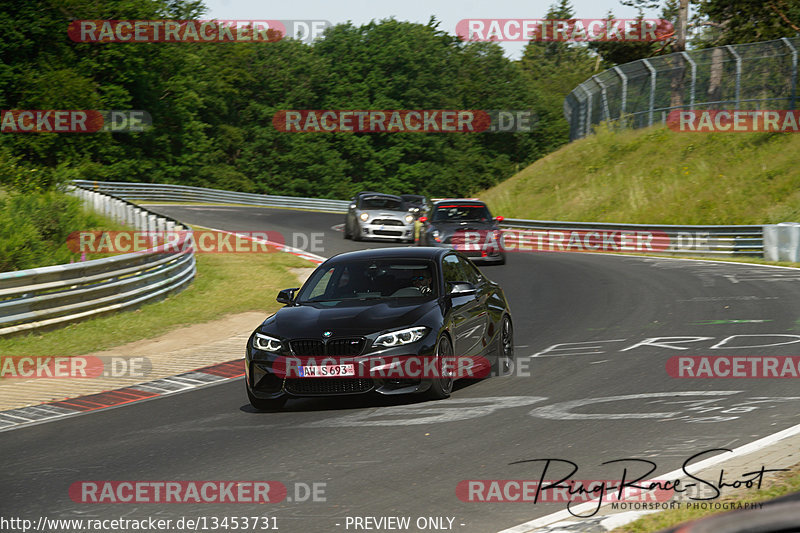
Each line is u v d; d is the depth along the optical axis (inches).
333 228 5113.2
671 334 1635.1
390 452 897.5
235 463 890.7
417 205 5137.8
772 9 7263.8
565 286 2544.3
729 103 5502.0
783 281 2474.2
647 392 1141.1
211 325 2042.3
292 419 1095.6
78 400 1309.1
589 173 5920.3
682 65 5782.5
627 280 2647.6
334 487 783.7
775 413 985.5
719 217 4719.5
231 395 1289.4
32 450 1004.6
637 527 625.0
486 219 3284.9
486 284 1393.9
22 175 4333.2
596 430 946.1
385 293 1229.1
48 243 3198.8
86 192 4980.3
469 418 1035.3
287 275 2984.7
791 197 4552.2
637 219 5098.4
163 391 1352.1
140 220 3833.7
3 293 1787.6
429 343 1125.1
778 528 228.7
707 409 1024.2
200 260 3415.4
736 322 1740.9
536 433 945.5
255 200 7765.8
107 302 2094.0
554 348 1550.2
